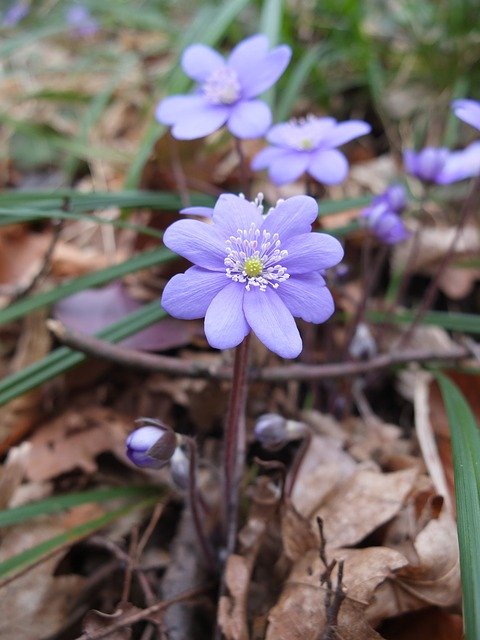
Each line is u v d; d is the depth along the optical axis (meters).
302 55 0.21
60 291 0.12
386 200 0.12
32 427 0.13
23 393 0.11
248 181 0.16
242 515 0.11
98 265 0.17
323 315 0.07
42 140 0.20
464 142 0.20
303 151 0.11
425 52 0.21
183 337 0.14
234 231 0.08
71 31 0.28
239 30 0.23
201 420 0.13
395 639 0.09
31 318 0.14
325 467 0.11
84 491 0.11
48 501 0.10
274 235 0.08
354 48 0.21
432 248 0.17
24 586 0.10
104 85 0.25
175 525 0.11
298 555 0.10
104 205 0.13
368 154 0.21
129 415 0.13
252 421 0.13
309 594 0.09
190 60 0.12
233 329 0.07
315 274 0.08
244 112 0.11
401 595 0.09
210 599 0.10
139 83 0.24
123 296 0.15
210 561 0.10
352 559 0.09
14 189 0.21
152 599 0.09
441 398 0.13
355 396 0.14
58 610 0.10
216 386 0.12
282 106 0.18
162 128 0.15
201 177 0.16
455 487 0.09
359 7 0.21
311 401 0.13
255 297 0.07
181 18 0.27
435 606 0.09
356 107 0.22
